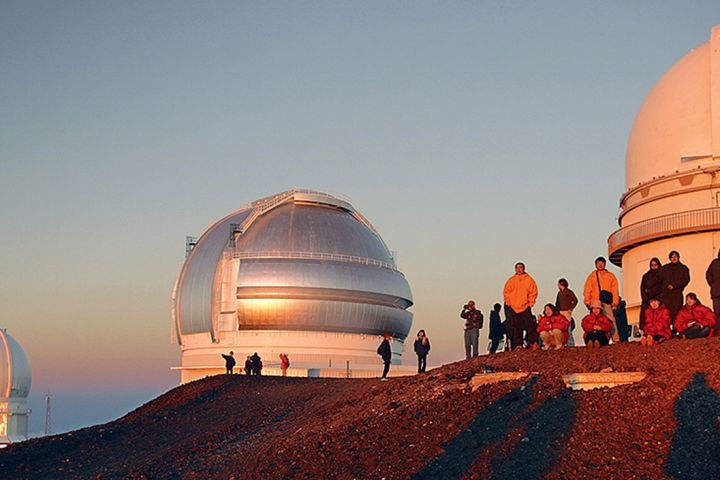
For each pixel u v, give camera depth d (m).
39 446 24.47
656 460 13.90
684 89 35.44
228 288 64.88
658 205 35.97
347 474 15.61
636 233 36.28
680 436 14.52
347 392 25.78
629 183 37.91
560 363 19.50
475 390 18.44
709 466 13.52
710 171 34.06
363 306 65.12
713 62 34.41
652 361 18.20
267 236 65.81
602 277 22.31
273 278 63.41
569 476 13.75
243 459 19.23
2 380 72.50
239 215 70.00
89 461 22.77
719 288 21.03
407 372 60.94
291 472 16.48
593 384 17.28
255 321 64.06
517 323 23.06
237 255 65.50
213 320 65.12
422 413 17.75
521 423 16.05
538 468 14.18
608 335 21.17
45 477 21.36
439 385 19.73
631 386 16.81
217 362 64.75
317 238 65.75
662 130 35.75
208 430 24.72
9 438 71.00
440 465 15.09
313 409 24.12
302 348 63.75
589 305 22.45
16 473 21.88
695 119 34.69
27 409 74.25
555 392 17.30
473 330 27.23
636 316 37.03
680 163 34.88
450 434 16.30
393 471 15.24
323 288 63.66
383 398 20.56
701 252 34.44
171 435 24.86
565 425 15.56
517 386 18.03
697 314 20.38
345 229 67.81
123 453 23.23
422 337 31.23
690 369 17.14
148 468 20.42
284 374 51.75
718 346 18.25
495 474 14.26
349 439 17.36
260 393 29.72
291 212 67.69
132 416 29.19
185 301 67.25
